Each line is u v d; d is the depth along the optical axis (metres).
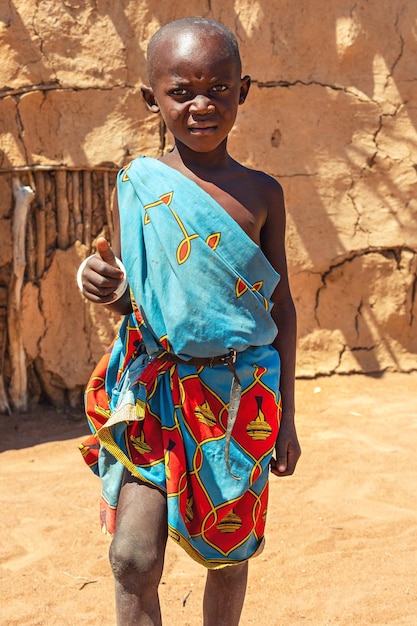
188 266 2.47
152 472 2.51
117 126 6.80
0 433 6.37
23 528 4.57
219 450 2.55
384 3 7.26
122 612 2.42
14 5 6.54
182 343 2.49
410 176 7.43
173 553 4.28
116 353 2.76
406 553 4.16
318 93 7.22
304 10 7.10
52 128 6.70
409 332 7.58
